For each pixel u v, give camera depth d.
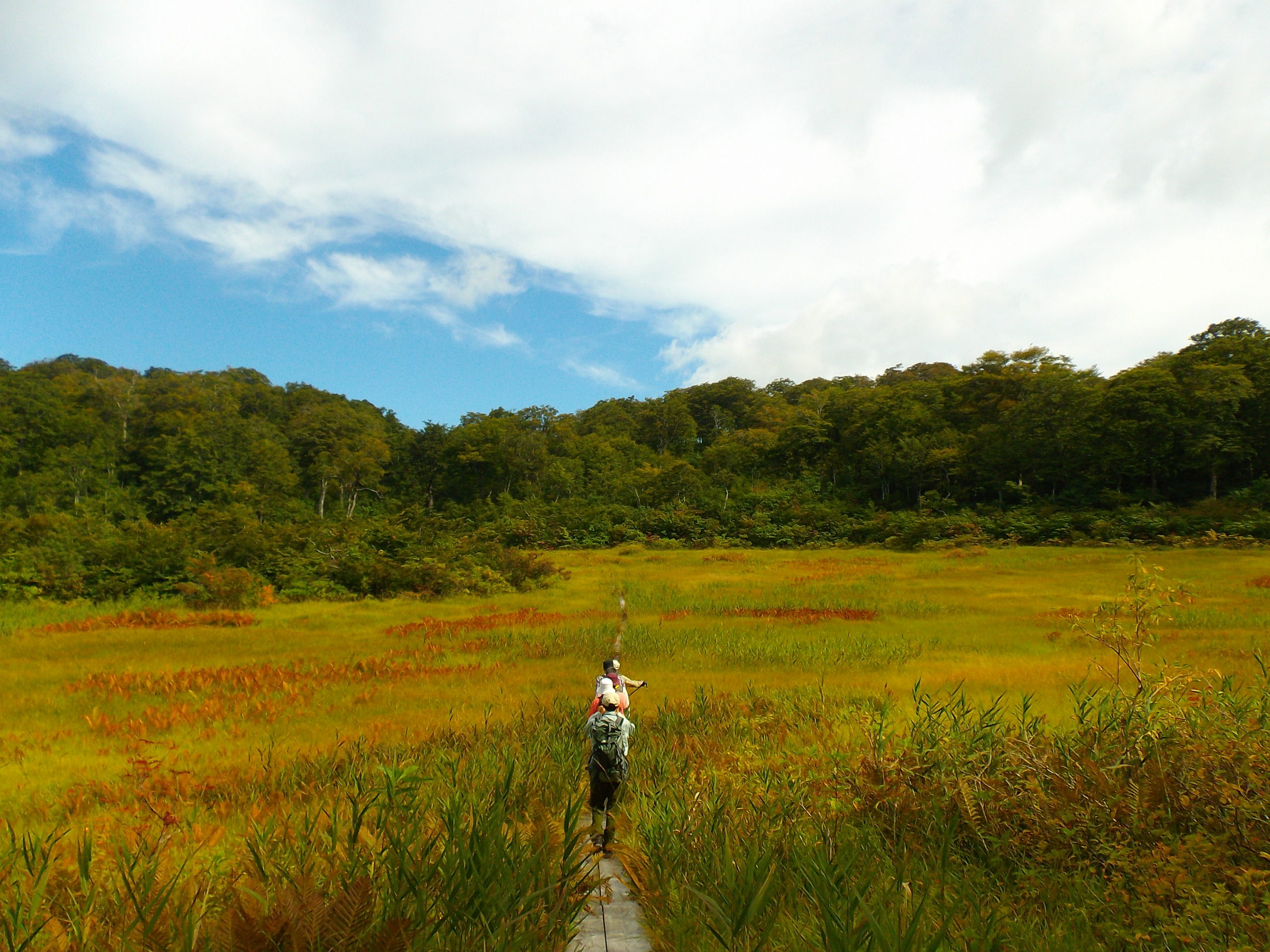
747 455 96.75
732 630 20.66
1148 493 64.50
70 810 6.99
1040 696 11.19
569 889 4.39
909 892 4.39
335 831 5.00
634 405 138.38
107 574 28.64
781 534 66.12
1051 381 71.12
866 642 17.98
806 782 6.56
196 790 7.44
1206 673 7.36
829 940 3.55
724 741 8.91
